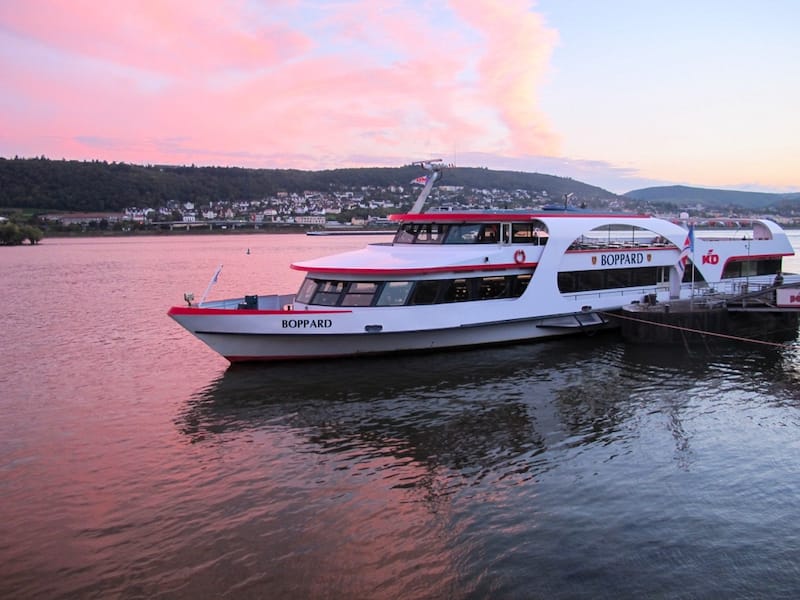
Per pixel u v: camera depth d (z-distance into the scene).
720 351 25.12
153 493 12.98
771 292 27.94
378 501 12.59
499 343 25.25
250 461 14.59
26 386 21.42
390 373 21.47
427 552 10.78
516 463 14.43
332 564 10.41
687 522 11.78
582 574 10.19
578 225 26.05
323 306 22.53
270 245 167.25
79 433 16.62
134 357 25.77
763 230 34.44
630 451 15.09
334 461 14.56
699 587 9.88
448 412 17.81
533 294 24.89
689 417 17.44
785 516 12.02
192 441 15.91
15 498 12.79
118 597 9.59
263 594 9.66
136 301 45.03
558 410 18.00
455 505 12.43
